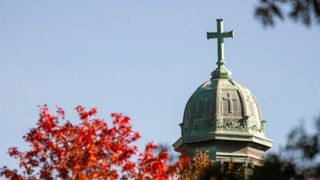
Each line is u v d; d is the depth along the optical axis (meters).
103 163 65.62
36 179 64.75
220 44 116.38
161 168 66.50
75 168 64.50
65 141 65.31
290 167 39.06
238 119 110.19
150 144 67.00
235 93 112.06
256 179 40.38
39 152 64.88
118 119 66.81
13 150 64.81
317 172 38.59
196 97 112.38
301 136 38.44
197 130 110.19
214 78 114.50
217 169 46.28
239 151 108.88
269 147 111.94
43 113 65.62
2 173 64.62
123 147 66.06
